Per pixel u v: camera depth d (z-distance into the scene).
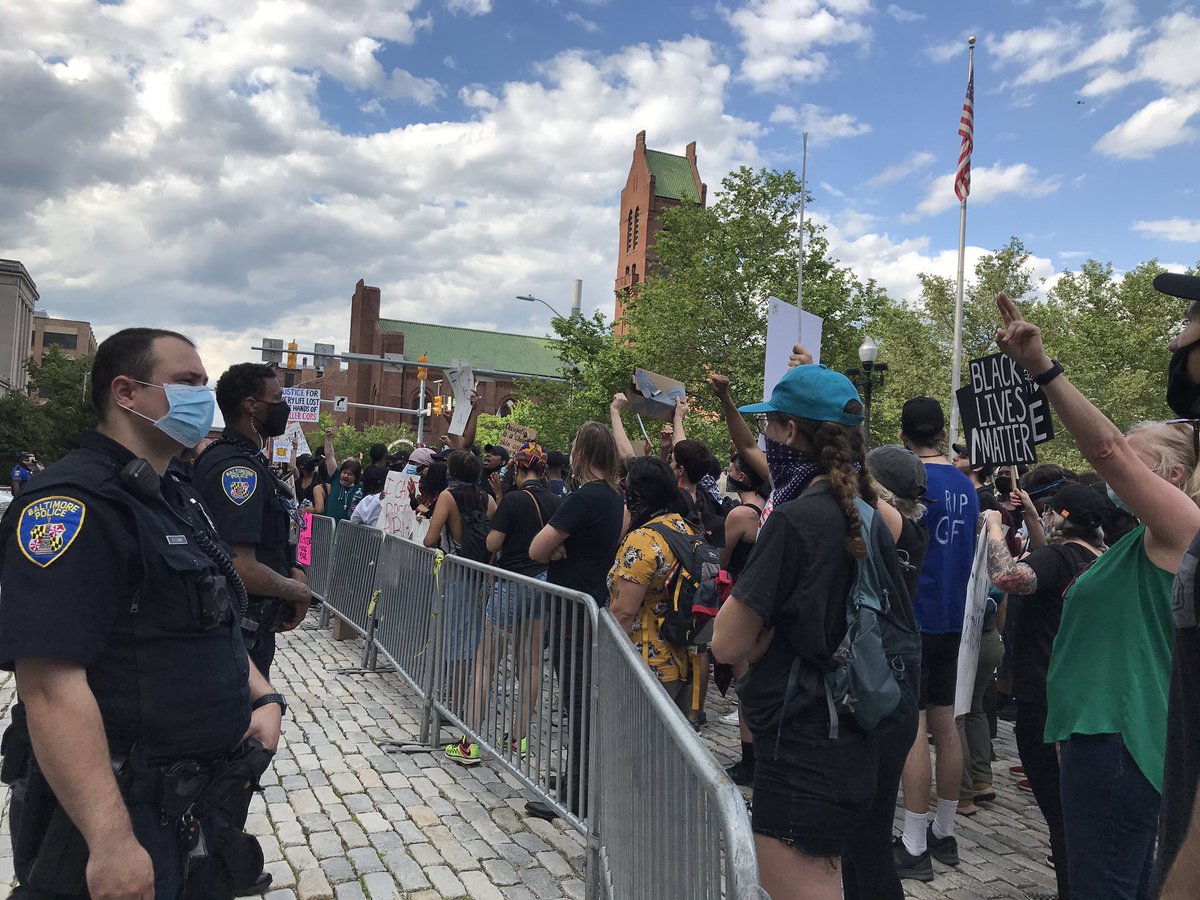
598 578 4.83
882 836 2.77
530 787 4.46
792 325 5.64
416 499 7.86
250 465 3.57
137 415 2.13
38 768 1.93
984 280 41.12
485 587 5.17
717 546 6.21
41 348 128.00
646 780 2.41
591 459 4.91
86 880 1.83
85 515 1.90
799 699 2.32
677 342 33.25
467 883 3.86
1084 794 2.68
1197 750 1.43
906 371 41.44
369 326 85.44
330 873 3.92
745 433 4.11
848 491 2.36
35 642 1.79
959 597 4.23
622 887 2.83
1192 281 1.59
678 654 4.37
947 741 4.29
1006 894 3.97
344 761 5.49
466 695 5.37
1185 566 1.47
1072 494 3.83
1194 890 1.21
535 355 89.38
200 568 2.10
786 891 2.34
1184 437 2.77
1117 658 2.66
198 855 2.16
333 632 9.61
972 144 20.80
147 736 1.99
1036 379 2.34
